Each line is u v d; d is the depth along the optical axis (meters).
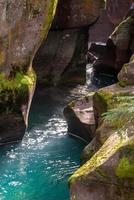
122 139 8.59
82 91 21.88
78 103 16.03
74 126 15.52
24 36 14.56
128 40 24.20
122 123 11.02
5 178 12.54
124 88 13.20
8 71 14.41
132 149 7.80
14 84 14.46
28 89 14.76
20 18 14.20
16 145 14.74
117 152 7.91
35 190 12.00
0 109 14.29
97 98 13.27
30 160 13.70
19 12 14.10
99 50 28.05
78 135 15.57
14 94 14.41
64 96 20.70
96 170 7.98
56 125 16.72
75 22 21.56
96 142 11.65
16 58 14.57
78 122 15.10
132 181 7.59
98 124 12.75
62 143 15.06
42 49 21.22
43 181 12.48
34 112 18.06
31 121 16.98
